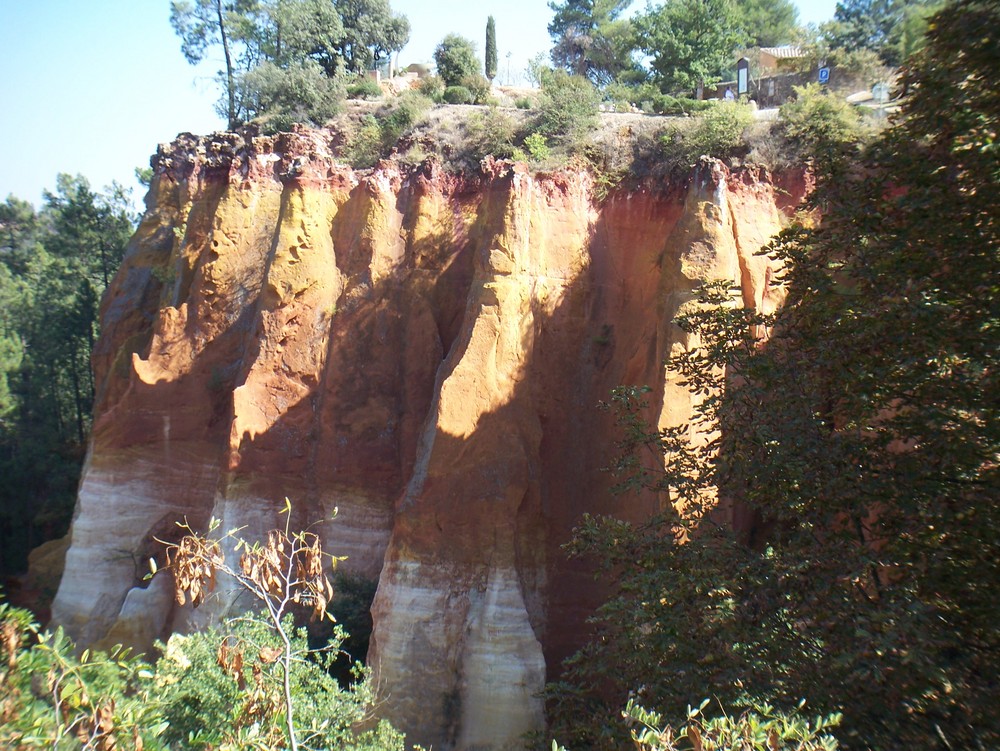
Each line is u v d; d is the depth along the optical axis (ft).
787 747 28.48
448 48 140.56
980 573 35.88
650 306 77.97
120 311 119.75
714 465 48.52
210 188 108.99
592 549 47.80
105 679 32.86
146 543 96.68
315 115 121.70
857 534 39.93
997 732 32.14
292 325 88.07
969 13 40.22
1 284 192.54
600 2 195.21
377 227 88.84
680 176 82.74
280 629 31.76
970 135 39.65
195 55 152.05
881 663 33.86
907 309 37.91
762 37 183.21
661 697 39.34
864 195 43.75
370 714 57.77
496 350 72.64
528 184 78.95
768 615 38.09
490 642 65.46
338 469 83.35
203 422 98.27
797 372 43.98
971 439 37.32
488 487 69.15
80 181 186.60
